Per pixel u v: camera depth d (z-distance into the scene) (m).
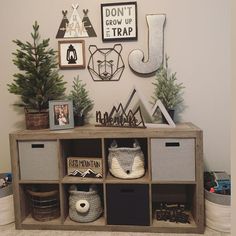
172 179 1.84
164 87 2.07
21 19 2.27
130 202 1.88
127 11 2.17
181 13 2.14
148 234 1.85
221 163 2.21
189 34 2.15
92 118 2.28
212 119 2.19
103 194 2.03
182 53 2.16
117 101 2.24
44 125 2.07
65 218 2.01
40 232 1.92
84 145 2.28
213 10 2.11
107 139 1.99
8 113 2.35
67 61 2.25
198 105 2.19
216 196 1.83
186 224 1.88
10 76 2.31
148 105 2.08
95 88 2.27
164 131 1.81
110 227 1.91
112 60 2.23
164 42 2.17
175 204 2.12
